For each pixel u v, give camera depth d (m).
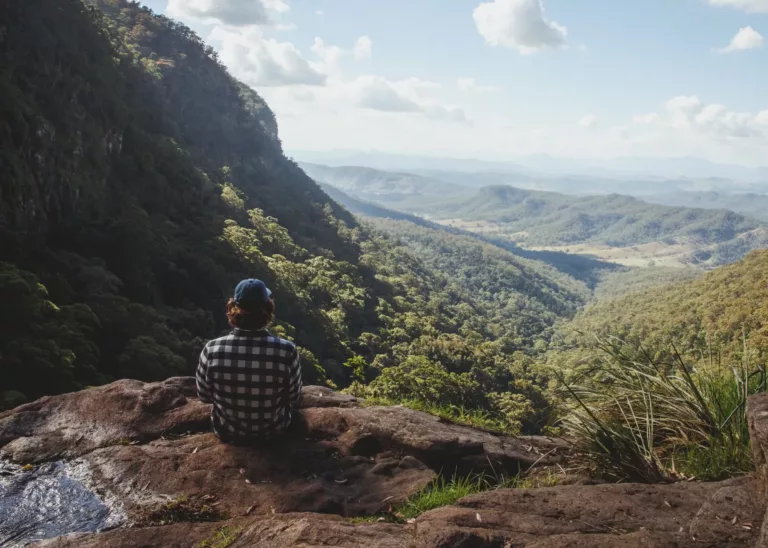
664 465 3.08
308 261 90.56
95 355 30.34
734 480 2.33
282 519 2.37
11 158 43.34
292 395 3.16
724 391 3.37
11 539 2.40
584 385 3.88
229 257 63.50
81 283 41.59
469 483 3.07
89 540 2.28
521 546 1.93
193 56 123.25
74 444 3.18
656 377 3.64
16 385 24.17
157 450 3.09
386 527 2.24
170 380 3.95
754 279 93.75
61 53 59.03
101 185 58.16
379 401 4.66
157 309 48.91
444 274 168.62
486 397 49.03
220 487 2.78
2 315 27.09
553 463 3.43
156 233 58.66
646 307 111.56
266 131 146.75
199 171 88.44
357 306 80.50
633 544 1.87
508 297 176.12
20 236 40.94
